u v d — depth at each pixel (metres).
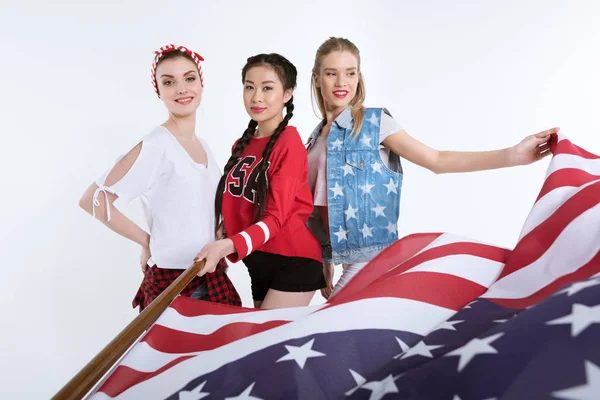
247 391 0.88
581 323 0.68
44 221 3.79
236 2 3.99
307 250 1.81
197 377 0.95
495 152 1.83
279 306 1.78
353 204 1.95
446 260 1.26
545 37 4.27
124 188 1.67
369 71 4.44
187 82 1.76
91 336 3.38
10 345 3.25
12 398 2.79
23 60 3.75
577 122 4.31
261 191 1.71
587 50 4.25
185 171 1.73
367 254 1.97
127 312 3.61
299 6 4.14
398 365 0.85
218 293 1.74
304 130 4.24
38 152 3.79
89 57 3.80
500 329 0.73
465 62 4.40
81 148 3.82
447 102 4.45
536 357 0.66
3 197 3.77
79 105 3.81
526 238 1.24
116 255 3.81
